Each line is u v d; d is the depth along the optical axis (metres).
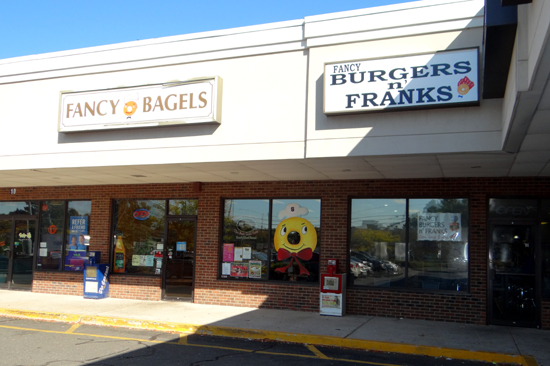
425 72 8.67
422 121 8.73
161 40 10.98
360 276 11.98
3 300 13.63
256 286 12.71
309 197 12.61
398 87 8.80
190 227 13.87
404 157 9.06
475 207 11.11
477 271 10.93
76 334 9.85
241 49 10.27
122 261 14.48
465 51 8.49
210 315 11.43
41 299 13.86
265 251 12.91
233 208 13.38
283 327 10.13
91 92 11.28
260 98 10.02
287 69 9.92
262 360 8.03
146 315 11.38
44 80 12.01
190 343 9.20
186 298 13.55
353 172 11.04
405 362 8.13
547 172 10.26
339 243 12.08
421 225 11.65
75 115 11.37
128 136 10.97
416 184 11.66
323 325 10.40
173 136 10.58
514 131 6.91
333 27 9.52
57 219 15.44
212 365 7.65
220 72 10.42
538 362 7.91
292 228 12.73
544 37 4.11
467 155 8.69
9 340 9.22
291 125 9.70
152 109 10.66
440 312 11.11
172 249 13.94
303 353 8.60
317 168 10.62
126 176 12.78
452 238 11.39
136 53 11.17
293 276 12.55
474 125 8.43
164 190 14.07
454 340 9.21
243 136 10.02
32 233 15.73
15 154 12.01
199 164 10.55
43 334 9.80
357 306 11.76
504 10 5.64
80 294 14.68
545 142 7.52
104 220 14.62
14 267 15.87
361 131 9.09
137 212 14.52
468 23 8.66
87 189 15.02
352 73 9.11
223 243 13.33
